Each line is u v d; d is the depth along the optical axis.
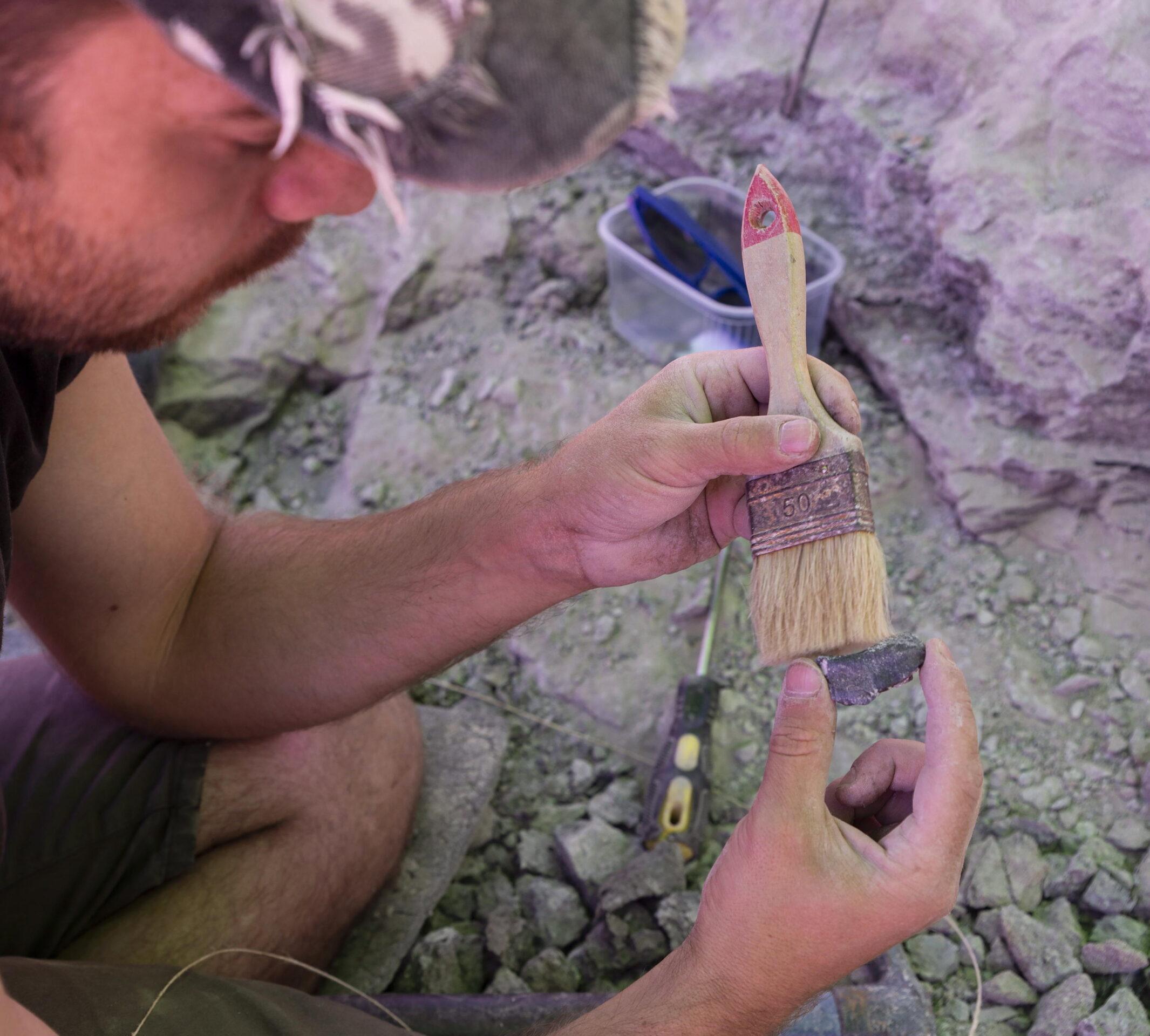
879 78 2.36
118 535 1.50
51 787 1.61
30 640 2.33
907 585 2.10
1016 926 1.65
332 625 1.56
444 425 2.52
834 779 1.90
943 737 1.11
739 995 1.16
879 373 2.32
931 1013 1.54
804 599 1.19
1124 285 1.90
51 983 1.30
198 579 1.64
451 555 1.50
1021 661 1.97
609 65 0.74
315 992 1.73
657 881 1.74
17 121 0.75
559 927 1.79
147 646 1.59
